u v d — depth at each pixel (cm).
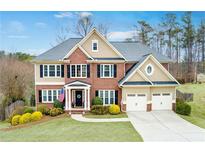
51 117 2314
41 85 2594
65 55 2606
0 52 3991
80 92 2628
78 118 2245
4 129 2052
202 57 3538
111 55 2586
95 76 2562
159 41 3719
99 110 2384
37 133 1822
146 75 2511
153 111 2486
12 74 3325
